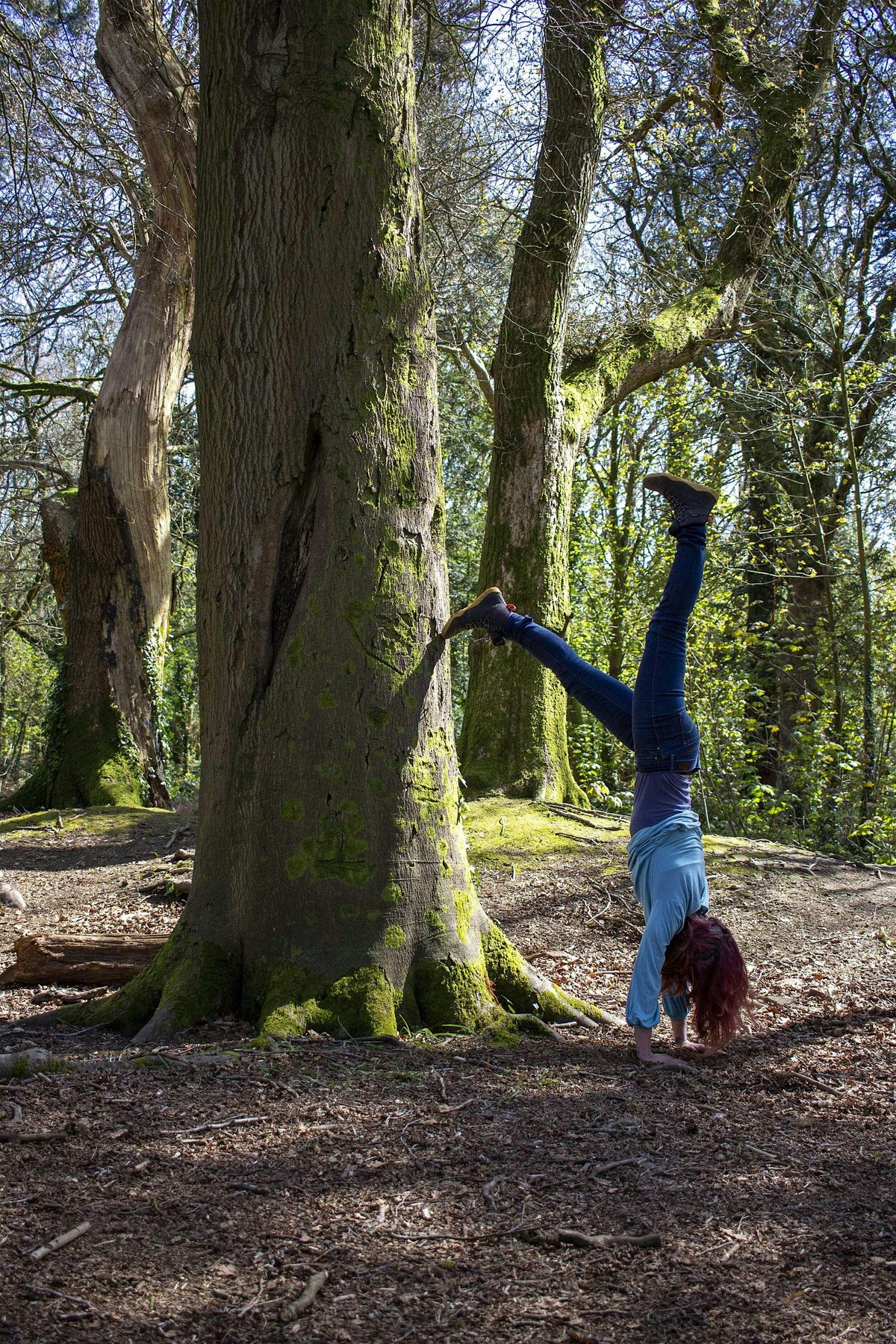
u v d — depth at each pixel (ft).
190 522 63.67
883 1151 11.25
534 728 34.68
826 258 52.65
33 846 33.71
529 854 28.81
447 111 30.68
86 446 44.75
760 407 52.44
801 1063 14.67
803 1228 9.26
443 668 15.37
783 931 23.50
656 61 33.24
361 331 14.35
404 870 14.60
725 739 47.73
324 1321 7.47
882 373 49.29
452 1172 9.93
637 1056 14.26
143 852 32.22
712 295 42.37
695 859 14.49
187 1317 7.42
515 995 15.62
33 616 75.46
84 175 30.07
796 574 51.08
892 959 21.21
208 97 14.73
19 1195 8.98
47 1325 7.18
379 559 14.52
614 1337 7.50
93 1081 11.82
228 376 14.64
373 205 14.37
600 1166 10.30
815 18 41.22
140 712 44.60
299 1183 9.53
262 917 14.46
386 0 14.49
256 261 14.35
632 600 56.18
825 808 47.34
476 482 64.95
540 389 34.78
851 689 51.49
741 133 44.70
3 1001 16.48
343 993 14.06
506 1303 7.84
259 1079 12.07
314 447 14.48
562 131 33.88
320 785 14.37
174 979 14.42
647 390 52.37
